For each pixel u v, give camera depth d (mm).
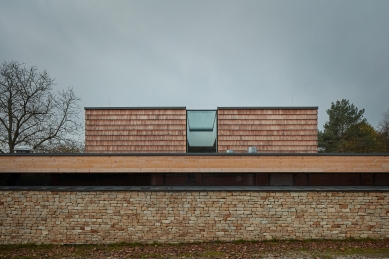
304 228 10578
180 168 11281
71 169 11195
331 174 11781
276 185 11719
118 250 9852
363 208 10586
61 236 10555
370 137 30094
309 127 14109
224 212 10594
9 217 10633
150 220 10578
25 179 11578
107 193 10641
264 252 9367
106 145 14078
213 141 14133
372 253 9188
